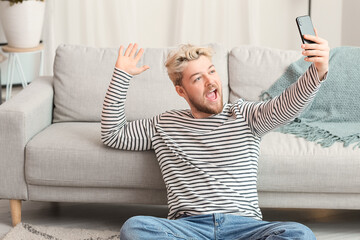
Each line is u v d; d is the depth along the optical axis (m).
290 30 4.75
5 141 2.39
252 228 1.94
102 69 2.76
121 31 4.52
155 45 4.69
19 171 2.42
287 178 2.31
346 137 2.40
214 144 2.10
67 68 2.76
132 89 2.71
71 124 2.69
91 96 2.73
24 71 4.75
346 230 2.50
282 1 4.69
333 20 4.49
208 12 4.59
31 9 4.18
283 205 2.37
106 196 2.41
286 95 1.99
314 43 1.93
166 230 1.88
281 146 2.36
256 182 2.25
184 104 2.70
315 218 2.62
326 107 2.67
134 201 2.41
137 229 1.87
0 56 4.66
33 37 4.26
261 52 2.79
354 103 2.65
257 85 2.73
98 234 2.42
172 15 4.62
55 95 2.77
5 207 2.76
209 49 2.10
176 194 2.08
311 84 1.92
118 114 2.24
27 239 2.36
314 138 2.42
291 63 2.72
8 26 4.20
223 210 2.01
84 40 4.51
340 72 2.69
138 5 4.60
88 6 4.46
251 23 4.61
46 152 2.37
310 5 4.57
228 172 2.06
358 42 4.36
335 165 2.29
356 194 2.35
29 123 2.42
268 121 2.02
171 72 2.11
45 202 2.82
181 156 2.12
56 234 2.41
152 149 2.33
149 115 2.69
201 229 1.95
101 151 2.35
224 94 2.75
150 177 2.34
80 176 2.37
